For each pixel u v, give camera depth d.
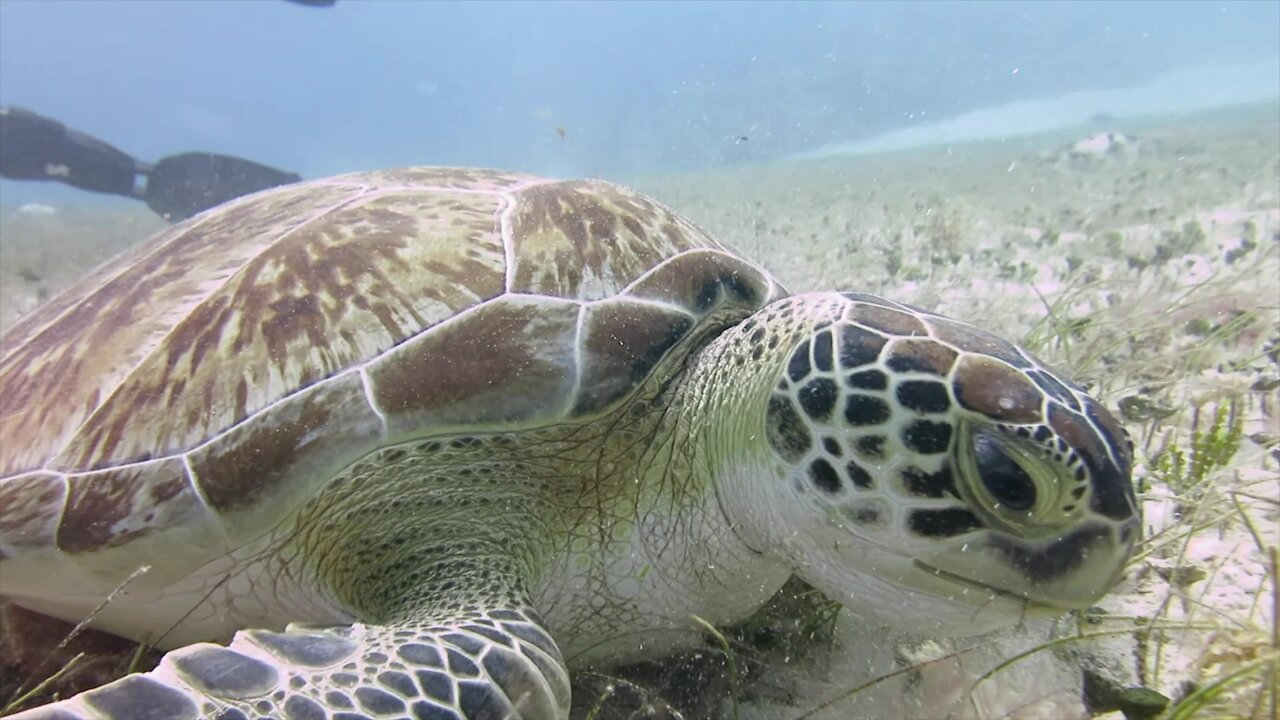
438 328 0.34
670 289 0.39
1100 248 1.06
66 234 2.01
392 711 0.24
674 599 0.36
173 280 0.38
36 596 0.33
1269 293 0.71
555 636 0.36
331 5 2.80
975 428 0.29
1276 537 0.39
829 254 1.18
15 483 0.32
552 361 0.34
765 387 0.33
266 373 0.32
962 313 0.78
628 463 0.36
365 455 0.32
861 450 0.30
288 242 0.38
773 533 0.34
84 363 0.35
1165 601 0.34
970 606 0.30
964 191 1.91
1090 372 0.60
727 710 0.34
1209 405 0.54
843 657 0.36
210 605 0.33
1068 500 0.28
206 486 0.30
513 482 0.35
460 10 12.17
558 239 0.38
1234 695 0.30
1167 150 2.29
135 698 0.23
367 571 0.34
